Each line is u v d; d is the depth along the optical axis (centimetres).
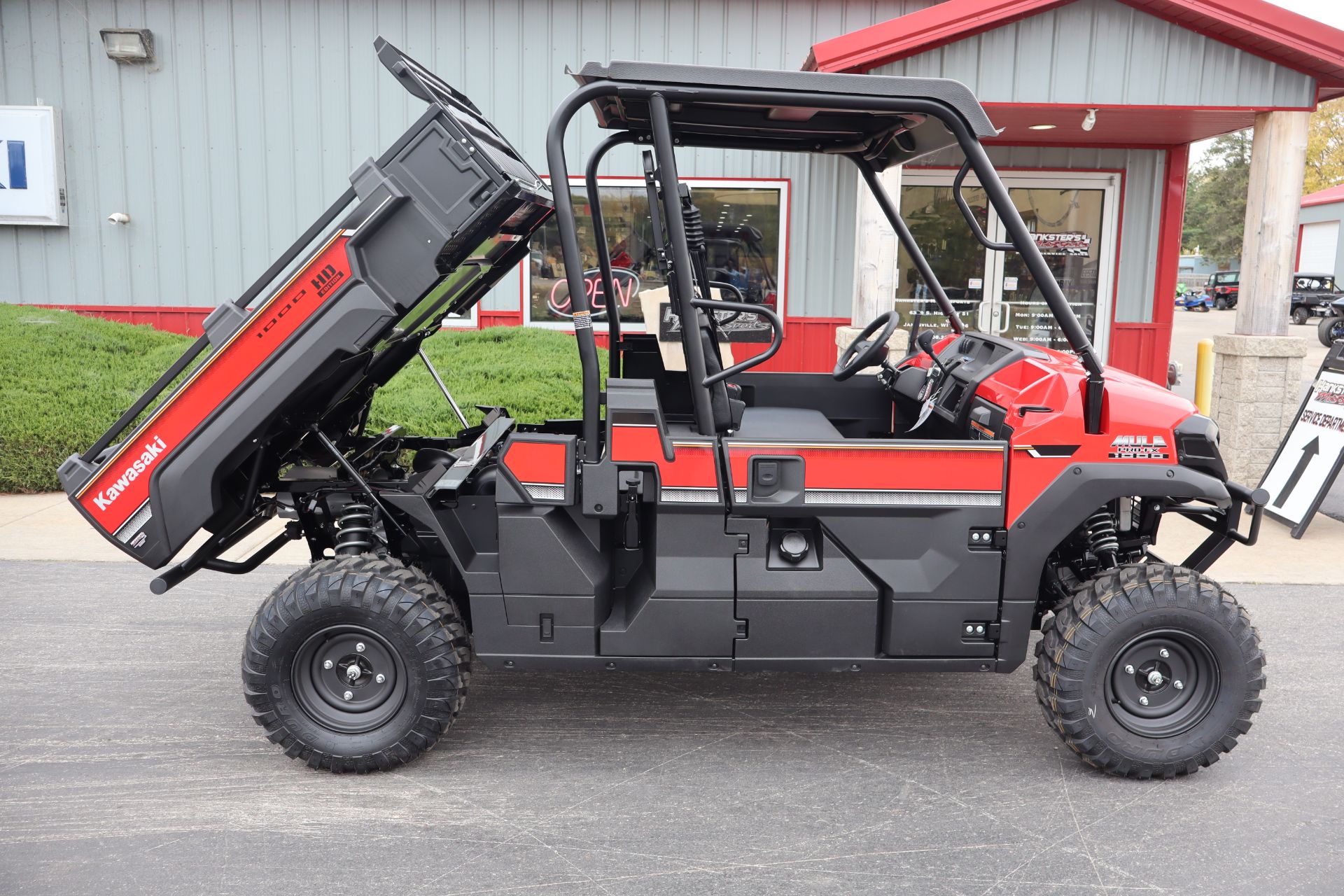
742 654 318
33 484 684
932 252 915
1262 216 666
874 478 310
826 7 838
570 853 277
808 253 870
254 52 839
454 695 318
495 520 338
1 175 841
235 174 857
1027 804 307
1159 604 312
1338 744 349
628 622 320
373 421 702
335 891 257
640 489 309
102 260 869
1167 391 333
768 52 844
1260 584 525
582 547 322
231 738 347
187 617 466
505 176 293
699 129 359
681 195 319
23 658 416
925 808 304
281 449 351
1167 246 906
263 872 265
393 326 315
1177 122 753
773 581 314
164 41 837
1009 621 318
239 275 872
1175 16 631
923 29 620
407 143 294
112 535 319
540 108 848
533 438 311
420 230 296
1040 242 910
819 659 320
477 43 838
